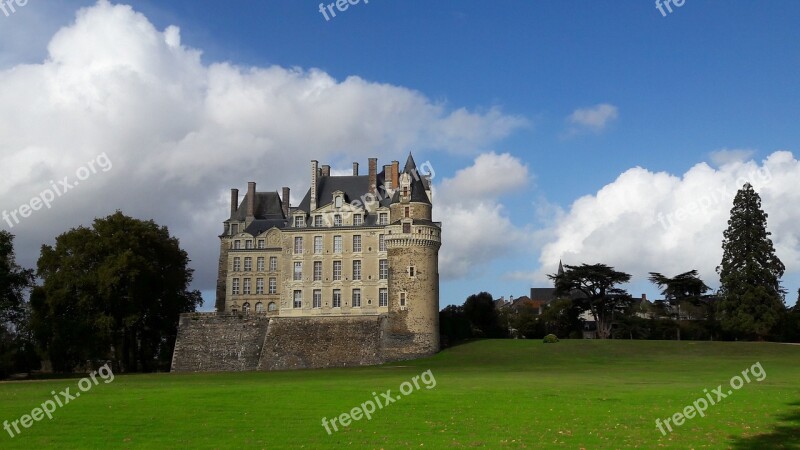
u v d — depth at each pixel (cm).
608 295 10850
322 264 9488
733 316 9456
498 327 11594
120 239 8494
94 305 8300
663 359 7619
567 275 10831
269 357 8494
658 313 11194
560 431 2969
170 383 5297
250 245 10581
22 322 8338
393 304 8631
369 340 8525
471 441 2791
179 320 8800
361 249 9456
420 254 8675
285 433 2975
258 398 3956
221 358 8544
